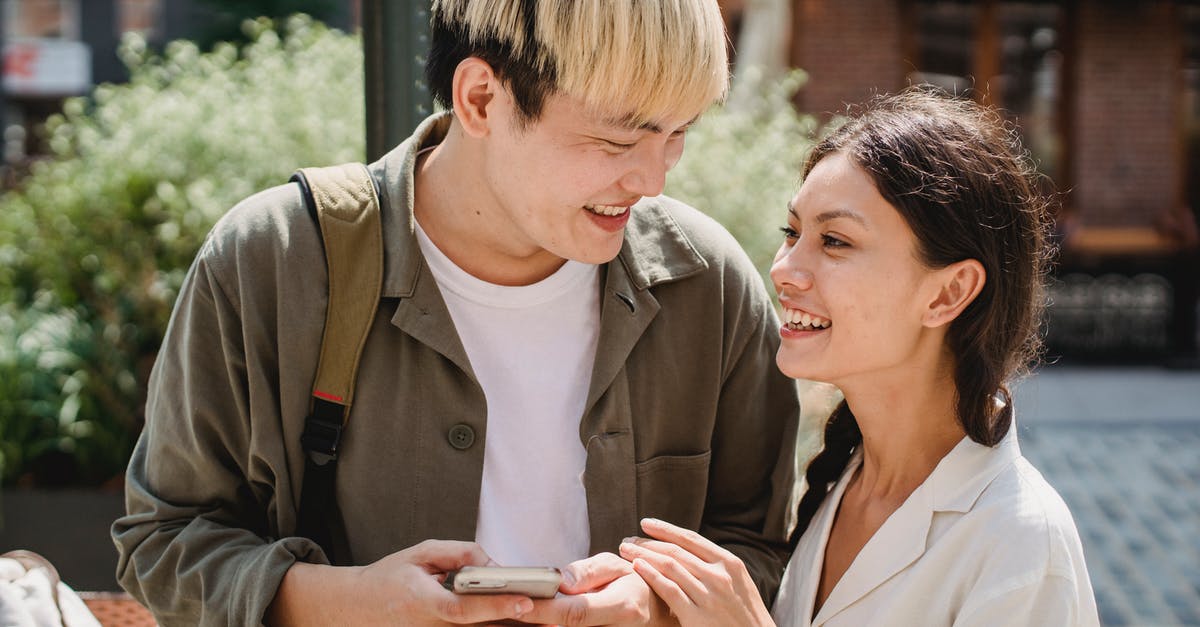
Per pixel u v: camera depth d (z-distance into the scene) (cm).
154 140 504
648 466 161
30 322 510
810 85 1052
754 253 426
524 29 132
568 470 156
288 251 150
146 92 554
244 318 148
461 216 152
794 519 188
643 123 133
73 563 404
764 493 174
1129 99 1045
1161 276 1007
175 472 155
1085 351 1006
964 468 148
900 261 146
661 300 162
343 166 159
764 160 466
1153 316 1002
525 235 149
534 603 132
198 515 155
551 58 130
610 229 144
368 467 150
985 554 142
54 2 1494
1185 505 597
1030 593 138
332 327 149
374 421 150
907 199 144
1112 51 1043
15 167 669
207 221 467
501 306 155
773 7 770
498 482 154
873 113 154
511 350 156
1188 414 808
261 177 483
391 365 151
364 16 208
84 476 484
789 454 172
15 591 162
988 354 149
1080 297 1016
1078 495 618
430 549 135
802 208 152
